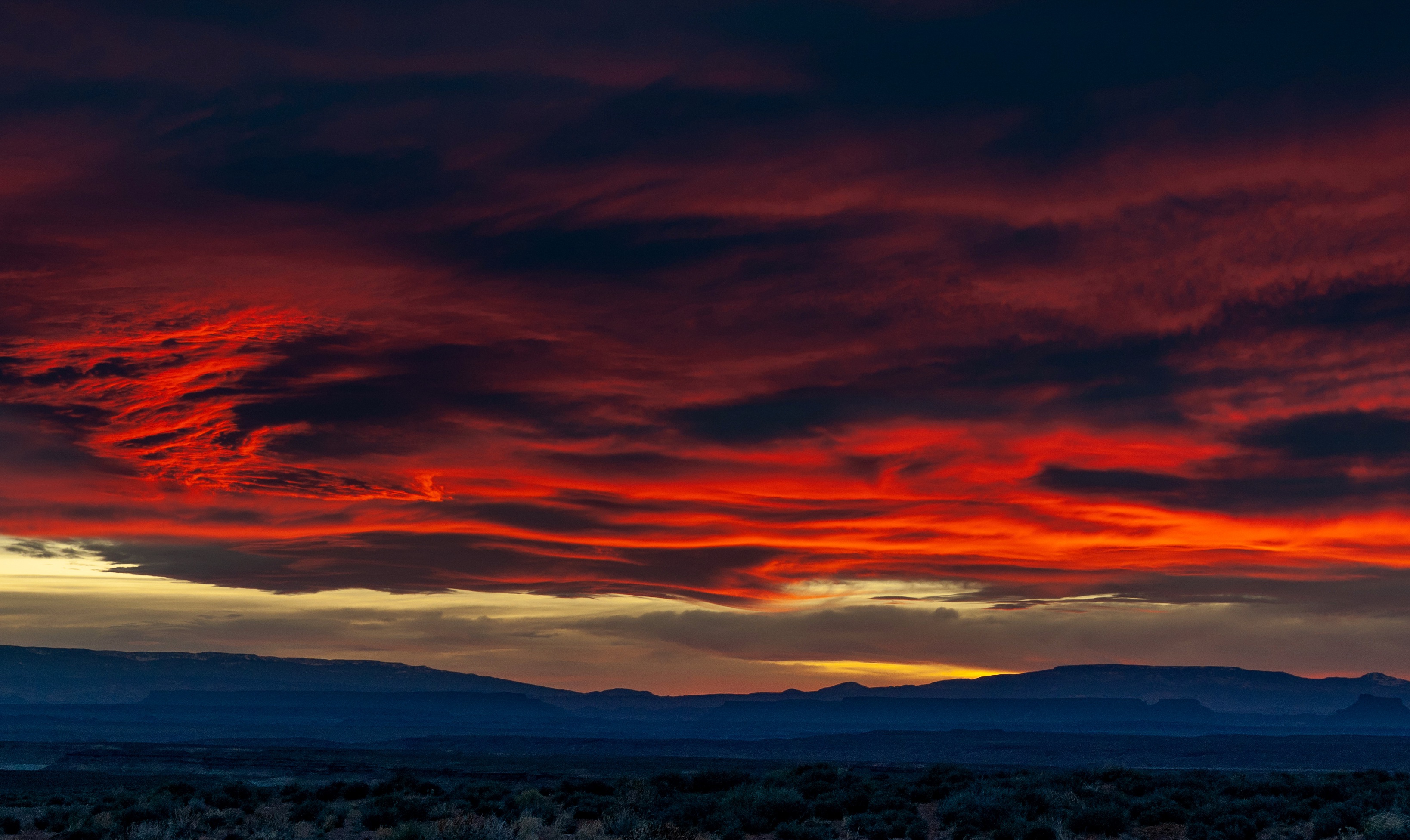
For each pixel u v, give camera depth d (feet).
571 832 120.47
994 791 136.36
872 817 125.80
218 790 183.11
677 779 175.22
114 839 123.34
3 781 318.24
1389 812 113.29
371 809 142.00
